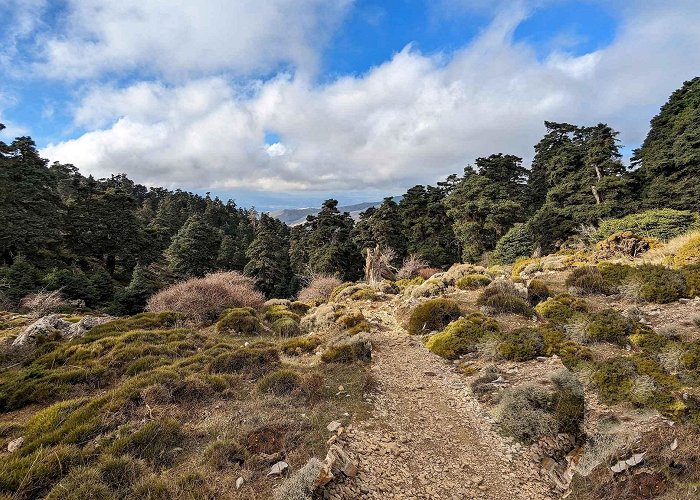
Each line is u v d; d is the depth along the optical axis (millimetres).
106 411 5797
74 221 36688
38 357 8984
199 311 14242
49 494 3891
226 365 8117
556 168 32906
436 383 8141
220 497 4086
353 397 7031
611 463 4754
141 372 7711
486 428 6297
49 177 33469
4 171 28938
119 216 39406
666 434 4832
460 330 10172
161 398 6402
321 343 10516
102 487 3992
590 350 8062
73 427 5383
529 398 6438
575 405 6062
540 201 42125
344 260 38812
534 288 12547
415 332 11750
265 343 10469
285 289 41719
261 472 4574
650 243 15812
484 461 5512
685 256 12219
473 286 15461
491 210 34500
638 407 5746
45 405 6738
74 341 9719
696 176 24625
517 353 8586
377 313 15344
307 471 4234
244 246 59844
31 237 29641
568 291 12477
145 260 42844
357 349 9484
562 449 5547
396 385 7965
